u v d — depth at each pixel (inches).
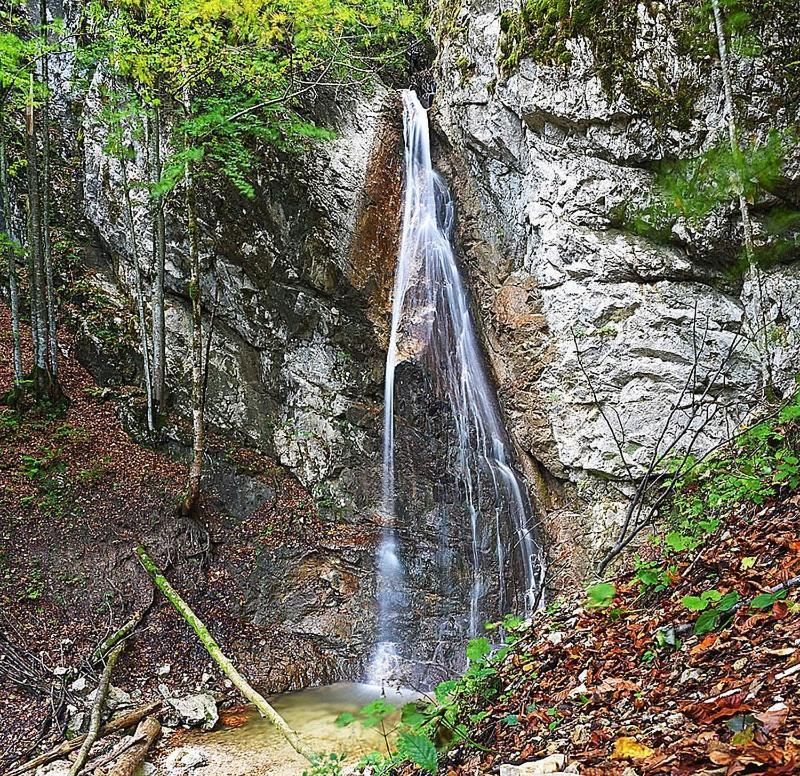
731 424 284.5
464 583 366.6
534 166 328.2
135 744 249.4
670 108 278.4
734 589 132.7
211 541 367.6
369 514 400.5
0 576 311.1
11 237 425.4
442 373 401.7
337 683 328.2
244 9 315.0
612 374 311.6
